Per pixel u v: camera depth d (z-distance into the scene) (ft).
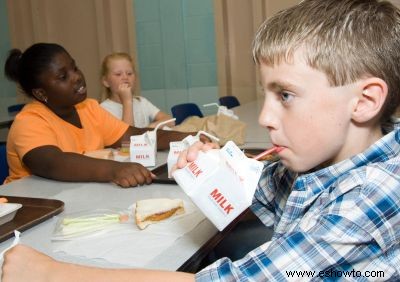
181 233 2.87
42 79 5.25
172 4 13.21
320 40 1.88
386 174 1.94
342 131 1.98
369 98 1.94
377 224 1.86
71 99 5.42
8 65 5.77
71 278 2.04
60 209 3.45
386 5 2.13
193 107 9.91
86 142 5.88
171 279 1.97
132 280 1.99
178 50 13.48
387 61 1.95
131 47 13.75
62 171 4.43
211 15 12.93
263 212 3.00
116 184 4.16
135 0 13.51
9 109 12.67
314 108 1.92
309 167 2.07
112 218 3.13
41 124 5.03
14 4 14.65
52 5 14.40
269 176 2.91
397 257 1.99
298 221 2.11
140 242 2.76
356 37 1.91
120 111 8.75
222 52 12.92
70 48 14.52
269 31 2.01
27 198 3.71
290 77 1.91
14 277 2.11
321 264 1.84
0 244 2.89
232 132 5.81
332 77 1.88
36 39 14.67
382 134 2.21
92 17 14.10
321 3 2.05
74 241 2.85
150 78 13.92
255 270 1.88
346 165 2.07
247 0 12.53
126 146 5.83
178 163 2.43
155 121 8.87
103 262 2.53
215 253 3.93
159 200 3.17
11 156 5.17
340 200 1.92
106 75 8.83
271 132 2.08
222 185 2.31
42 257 2.19
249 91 12.99
